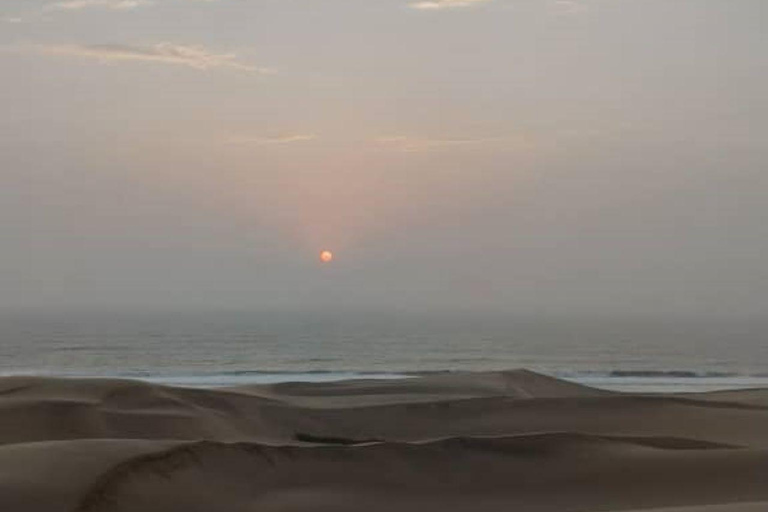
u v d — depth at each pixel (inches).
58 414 564.1
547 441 443.2
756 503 361.1
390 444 422.3
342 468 397.1
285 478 383.2
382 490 383.2
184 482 357.1
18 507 317.1
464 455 422.3
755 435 597.9
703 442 498.3
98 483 335.3
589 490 398.6
